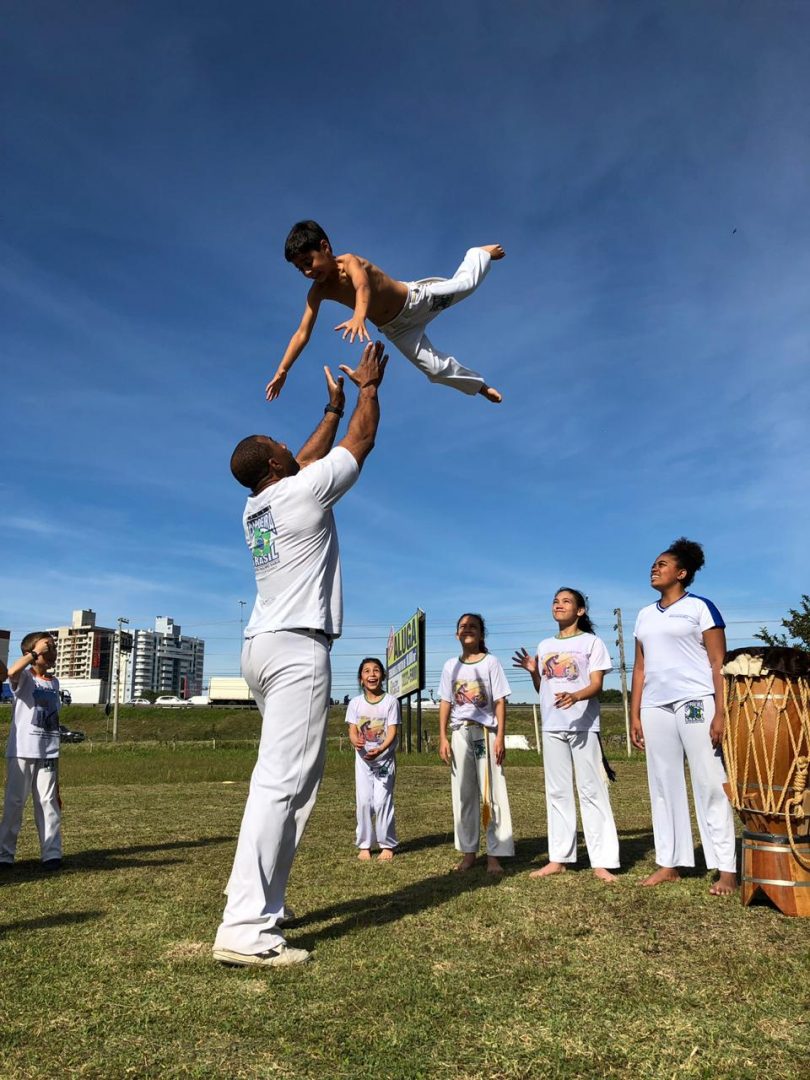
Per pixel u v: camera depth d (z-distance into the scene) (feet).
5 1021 8.43
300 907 13.76
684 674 15.81
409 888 15.40
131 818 27.30
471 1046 7.76
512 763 63.52
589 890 14.94
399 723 20.16
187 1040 7.93
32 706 18.44
